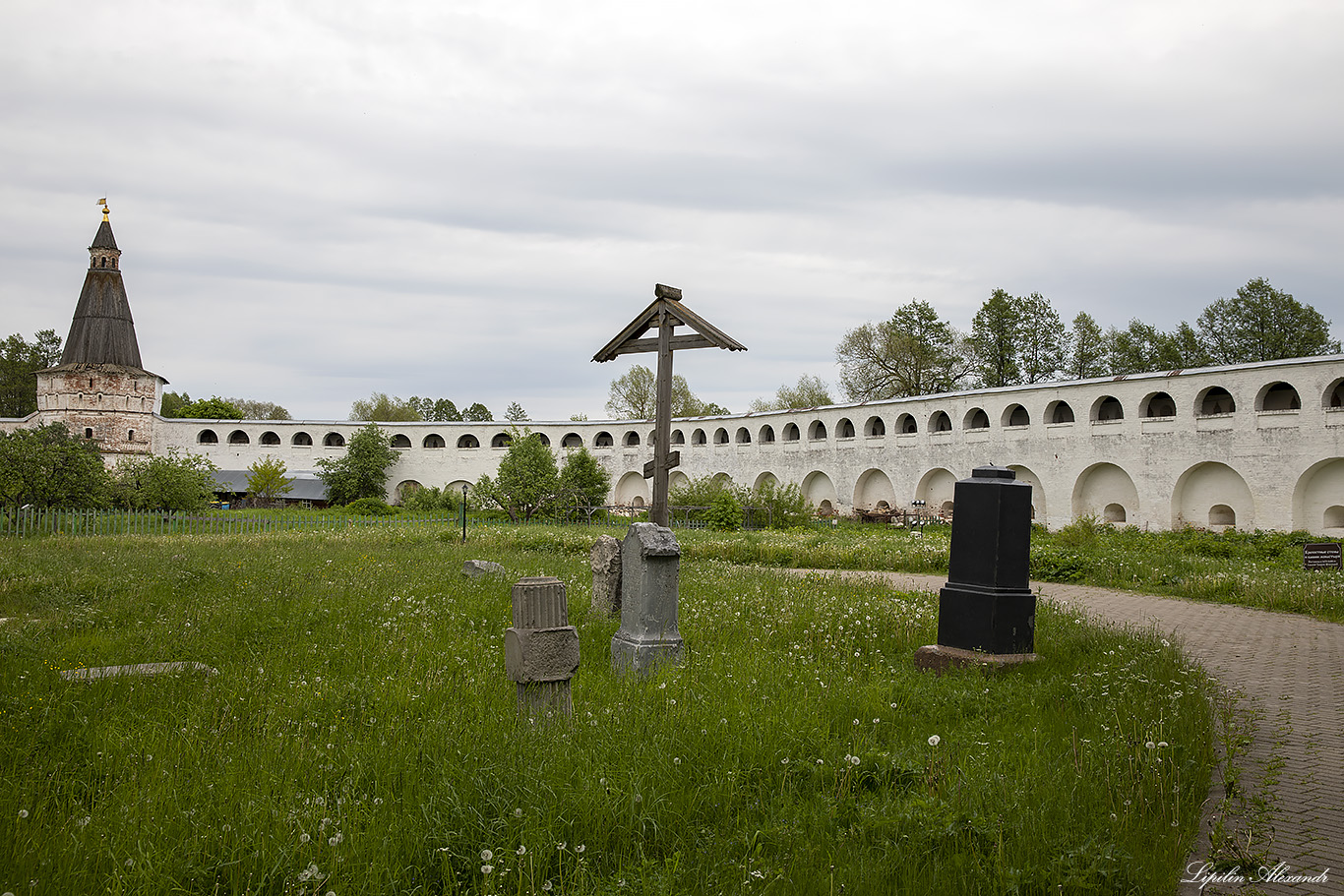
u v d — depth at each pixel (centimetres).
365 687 680
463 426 6800
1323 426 3089
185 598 1190
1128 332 6312
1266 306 5666
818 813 447
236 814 417
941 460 4562
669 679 721
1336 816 486
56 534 2762
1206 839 447
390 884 359
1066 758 527
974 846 406
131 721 595
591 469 4719
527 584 619
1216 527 3481
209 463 4025
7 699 608
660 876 372
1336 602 1371
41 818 414
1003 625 845
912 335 6462
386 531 2998
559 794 444
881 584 1553
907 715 645
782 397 8175
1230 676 880
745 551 2291
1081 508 3981
